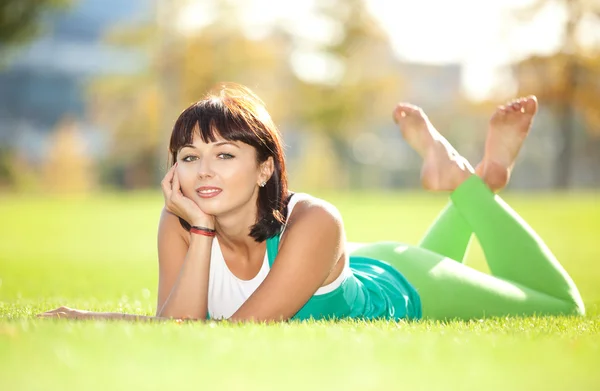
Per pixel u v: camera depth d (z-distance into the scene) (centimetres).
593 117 4262
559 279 517
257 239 394
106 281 799
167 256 424
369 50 5203
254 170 387
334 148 5272
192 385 210
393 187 5194
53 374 221
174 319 368
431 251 539
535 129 5516
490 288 494
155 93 4634
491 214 537
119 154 4628
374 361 247
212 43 4625
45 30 3903
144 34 4619
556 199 3008
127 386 209
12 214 2159
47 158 4003
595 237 1561
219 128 379
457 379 226
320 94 5062
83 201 2859
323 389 210
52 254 1200
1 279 791
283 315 389
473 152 5247
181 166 391
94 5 6050
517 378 232
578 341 312
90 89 4797
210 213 385
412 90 6003
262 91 4775
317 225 394
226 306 411
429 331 353
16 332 283
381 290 457
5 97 5588
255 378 220
